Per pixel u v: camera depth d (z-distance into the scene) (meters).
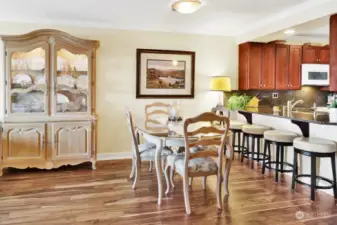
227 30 5.15
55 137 4.07
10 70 3.90
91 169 4.20
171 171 3.40
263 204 2.93
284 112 4.35
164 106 4.64
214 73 5.35
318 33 5.29
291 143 3.55
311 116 3.71
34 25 4.37
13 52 3.90
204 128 2.70
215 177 3.79
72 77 4.20
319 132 3.38
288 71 5.56
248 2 3.52
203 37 5.23
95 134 4.25
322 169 3.35
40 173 3.99
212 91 5.33
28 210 2.75
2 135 3.88
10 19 4.25
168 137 2.86
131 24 4.72
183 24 4.73
